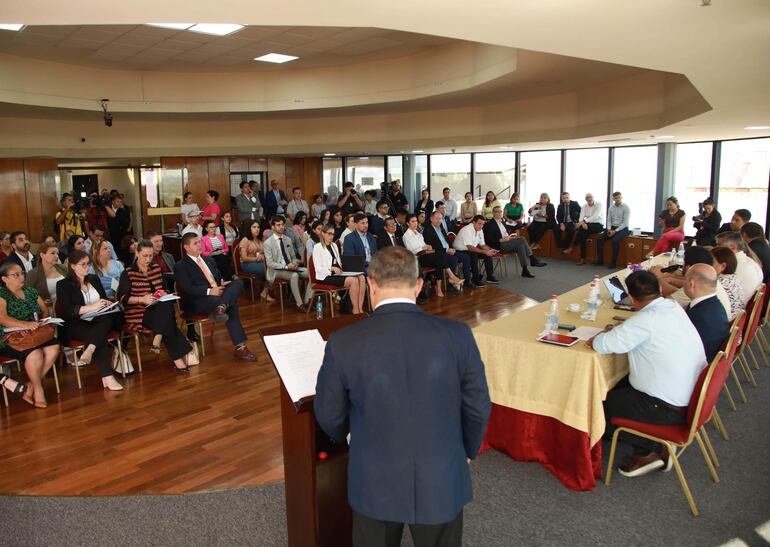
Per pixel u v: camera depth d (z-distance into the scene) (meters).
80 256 4.91
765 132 8.27
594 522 2.84
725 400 4.39
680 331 3.01
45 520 2.99
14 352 4.44
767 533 2.73
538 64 7.08
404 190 13.50
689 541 2.68
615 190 11.67
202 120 12.06
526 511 2.95
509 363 3.46
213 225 8.51
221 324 7.04
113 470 3.51
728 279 4.39
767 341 5.93
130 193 12.43
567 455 3.23
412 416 1.72
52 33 7.54
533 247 12.24
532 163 12.91
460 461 1.81
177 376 5.22
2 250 6.48
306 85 10.66
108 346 4.98
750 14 2.80
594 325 3.85
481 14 2.86
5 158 9.79
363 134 12.14
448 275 8.63
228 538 2.79
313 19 3.02
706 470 3.33
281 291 7.67
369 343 1.76
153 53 8.89
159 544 2.76
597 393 3.10
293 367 2.21
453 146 11.28
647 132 8.24
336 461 2.35
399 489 1.72
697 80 4.43
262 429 4.07
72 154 11.23
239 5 2.78
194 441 3.90
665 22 2.95
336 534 2.39
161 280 5.42
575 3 2.65
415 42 8.66
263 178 12.80
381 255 1.87
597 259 11.15
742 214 6.42
